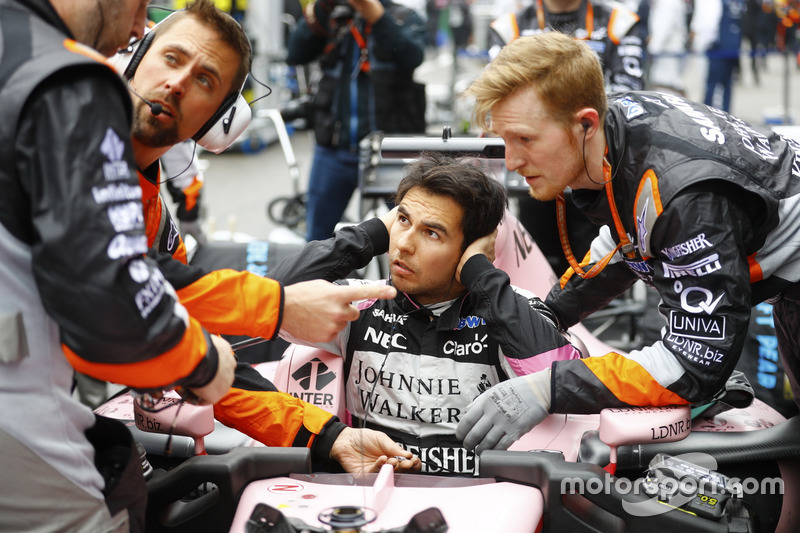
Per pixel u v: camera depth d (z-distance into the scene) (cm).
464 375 231
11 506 151
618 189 207
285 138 627
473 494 188
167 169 355
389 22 442
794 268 211
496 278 223
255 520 167
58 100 138
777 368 280
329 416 225
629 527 189
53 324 149
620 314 432
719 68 1009
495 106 199
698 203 193
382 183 385
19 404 147
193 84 189
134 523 168
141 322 141
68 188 136
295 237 528
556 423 229
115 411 241
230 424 224
